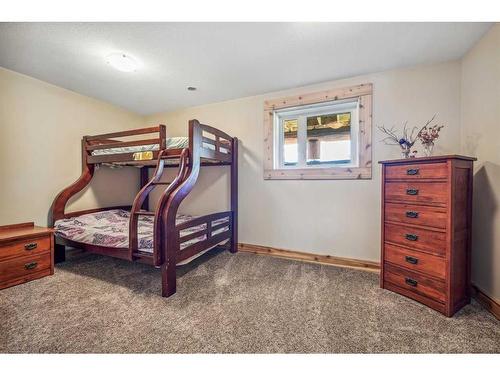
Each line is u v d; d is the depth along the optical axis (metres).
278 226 3.04
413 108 2.39
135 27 1.77
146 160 2.54
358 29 1.79
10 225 2.43
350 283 2.20
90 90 3.00
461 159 1.70
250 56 2.19
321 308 1.76
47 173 2.82
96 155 2.96
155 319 1.61
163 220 1.95
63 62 2.30
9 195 2.51
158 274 2.40
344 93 2.65
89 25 1.74
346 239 2.69
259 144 3.15
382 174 2.06
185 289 2.07
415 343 1.38
